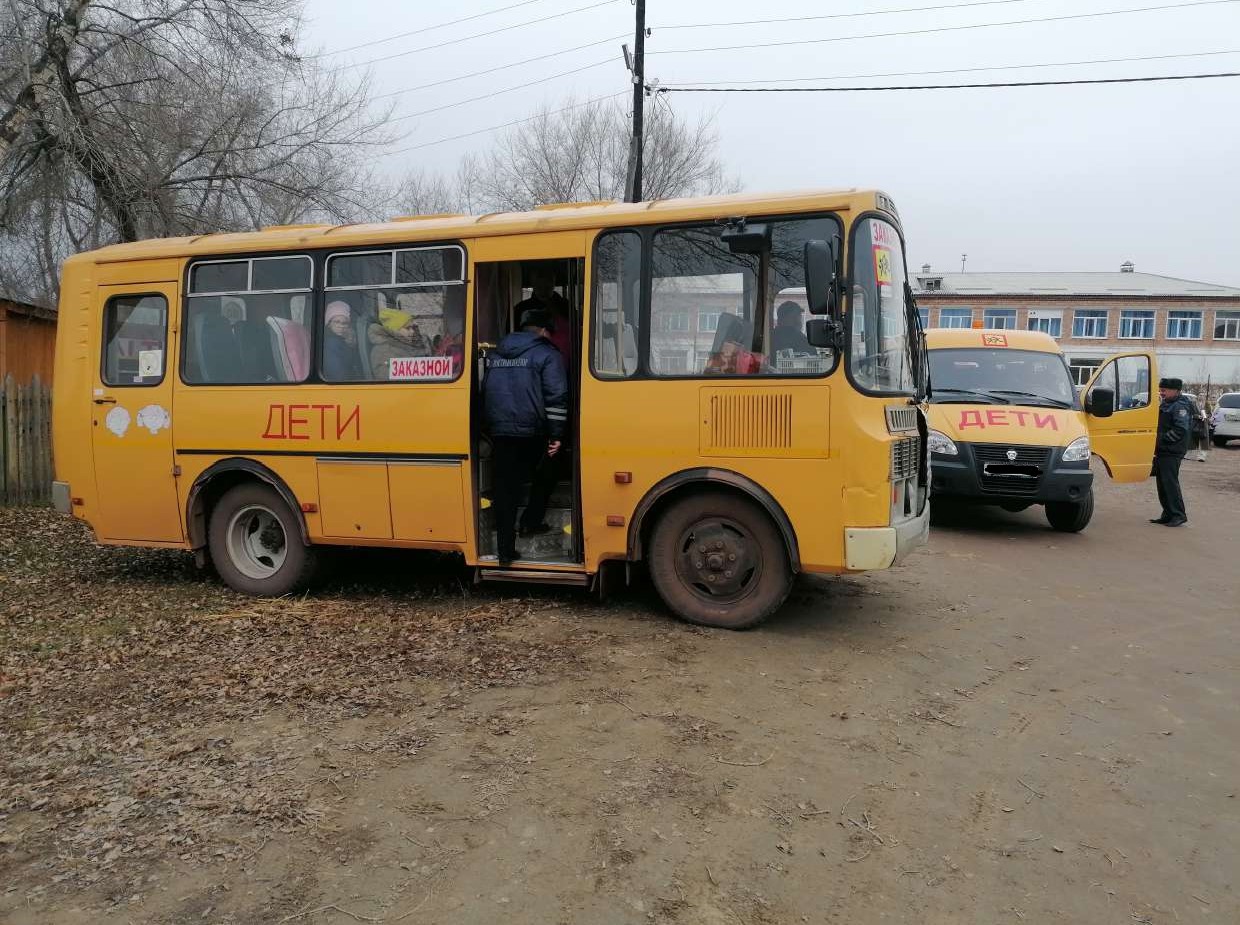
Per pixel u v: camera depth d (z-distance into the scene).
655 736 4.23
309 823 3.41
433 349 6.46
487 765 3.90
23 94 13.55
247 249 6.93
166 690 4.82
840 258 5.59
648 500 5.96
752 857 3.22
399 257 6.53
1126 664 5.59
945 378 11.05
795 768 3.95
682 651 5.51
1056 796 3.76
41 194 14.79
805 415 5.61
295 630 5.98
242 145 16.83
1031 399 10.58
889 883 3.09
